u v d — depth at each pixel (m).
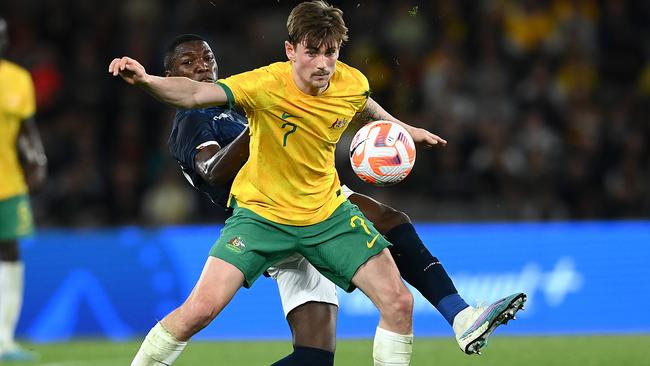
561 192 47.41
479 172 46.41
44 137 49.47
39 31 53.94
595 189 48.09
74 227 47.00
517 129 49.22
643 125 51.44
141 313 38.22
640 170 49.19
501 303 17.84
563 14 53.94
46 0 55.44
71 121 50.56
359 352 31.42
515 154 47.28
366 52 48.78
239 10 53.66
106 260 38.44
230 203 19.14
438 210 45.38
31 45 53.25
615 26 54.53
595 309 38.62
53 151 48.78
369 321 37.50
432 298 19.31
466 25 53.16
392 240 19.80
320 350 19.42
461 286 38.12
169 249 38.53
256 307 37.59
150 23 53.31
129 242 38.59
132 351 32.84
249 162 18.62
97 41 53.19
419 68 50.09
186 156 20.66
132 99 51.03
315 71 17.45
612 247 39.00
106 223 47.53
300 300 19.70
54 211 47.41
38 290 38.06
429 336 36.75
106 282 38.31
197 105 16.67
